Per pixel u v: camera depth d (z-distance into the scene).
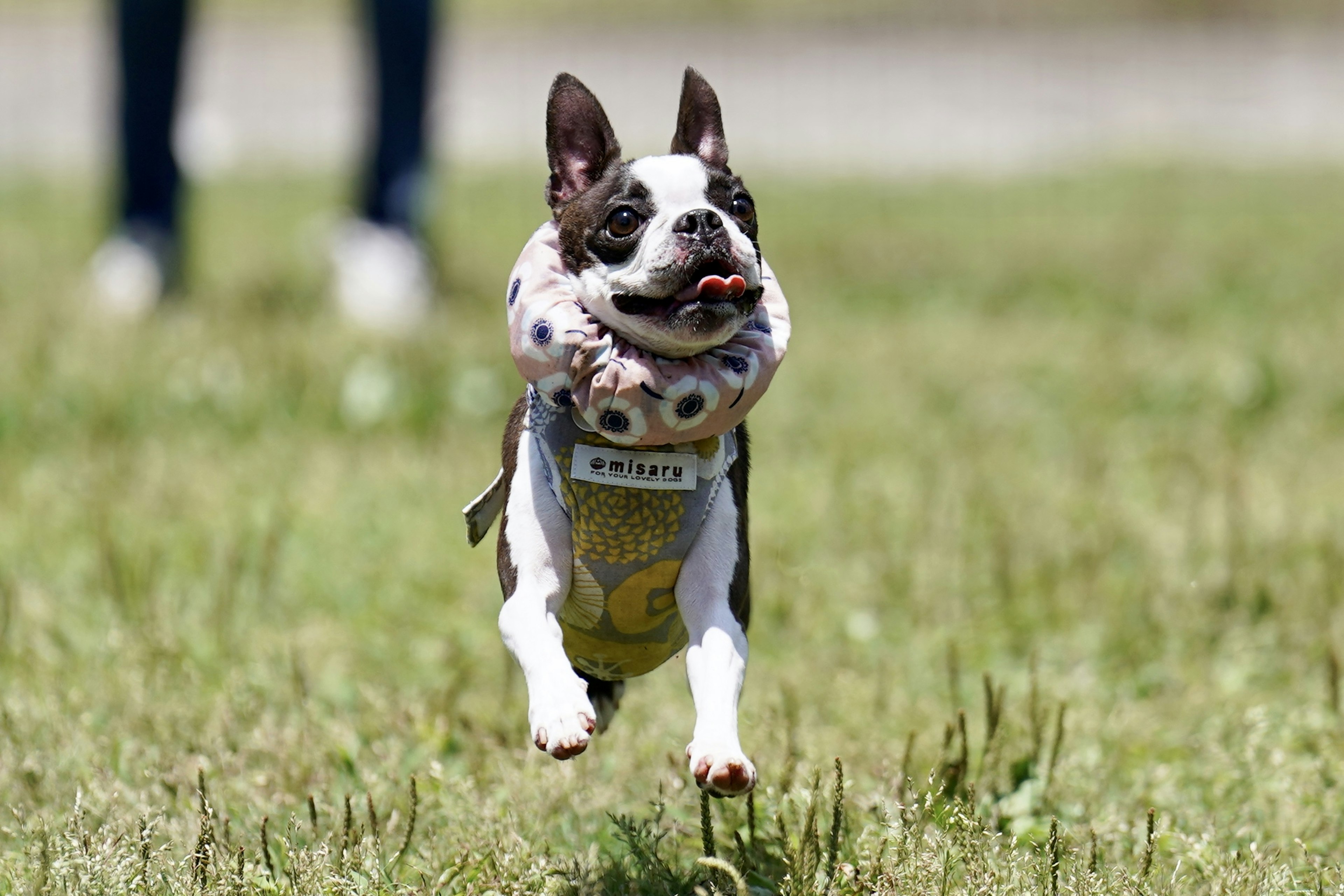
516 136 34.62
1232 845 6.54
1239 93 40.84
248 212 27.25
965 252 23.62
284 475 12.24
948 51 44.84
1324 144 35.69
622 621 6.08
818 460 13.06
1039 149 35.16
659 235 5.62
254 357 14.95
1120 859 6.41
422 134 18.56
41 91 37.69
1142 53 45.16
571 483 5.83
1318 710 8.13
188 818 6.62
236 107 36.88
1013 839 6.26
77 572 10.09
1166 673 8.86
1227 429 14.05
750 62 42.53
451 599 9.91
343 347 15.58
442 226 25.00
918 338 17.66
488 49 42.88
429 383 14.41
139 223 18.34
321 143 34.25
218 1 49.00
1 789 6.90
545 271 5.88
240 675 8.26
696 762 5.46
